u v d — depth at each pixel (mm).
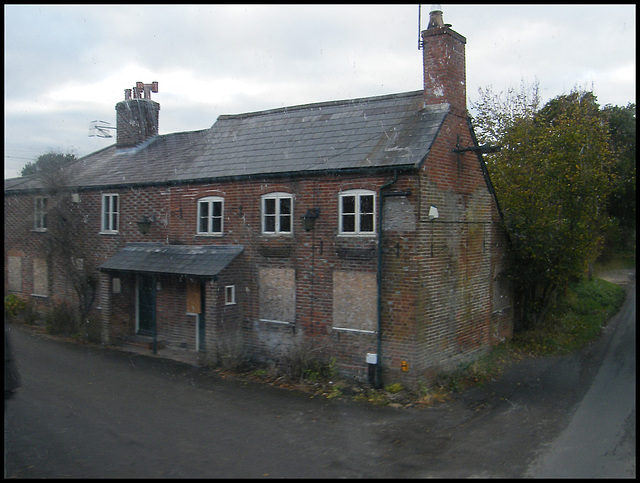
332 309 12391
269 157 14094
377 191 11758
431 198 11805
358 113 14328
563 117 23438
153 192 16000
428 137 11883
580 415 9836
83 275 17203
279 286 13289
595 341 16812
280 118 15953
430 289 11758
